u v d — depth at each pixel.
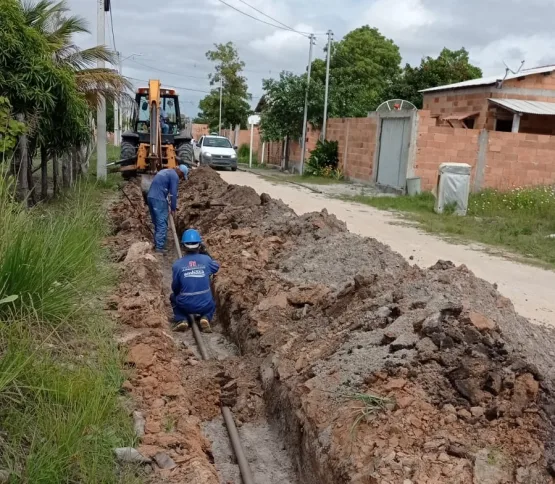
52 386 3.74
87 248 6.03
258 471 4.26
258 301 6.52
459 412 3.75
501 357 4.06
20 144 9.73
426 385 3.94
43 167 11.84
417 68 36.28
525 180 18.77
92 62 15.00
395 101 22.62
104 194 14.95
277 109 28.17
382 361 4.20
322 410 4.06
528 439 3.52
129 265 6.84
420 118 18.58
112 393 3.96
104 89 14.84
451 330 4.23
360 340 4.72
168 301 7.60
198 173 17.05
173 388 4.48
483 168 18.77
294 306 6.25
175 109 20.02
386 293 5.50
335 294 6.17
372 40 45.31
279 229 9.17
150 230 11.00
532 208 15.21
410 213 15.10
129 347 4.81
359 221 13.48
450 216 14.60
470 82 24.53
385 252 7.31
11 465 3.18
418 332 4.38
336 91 28.25
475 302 5.11
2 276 4.43
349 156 24.12
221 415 4.91
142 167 17.16
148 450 3.58
